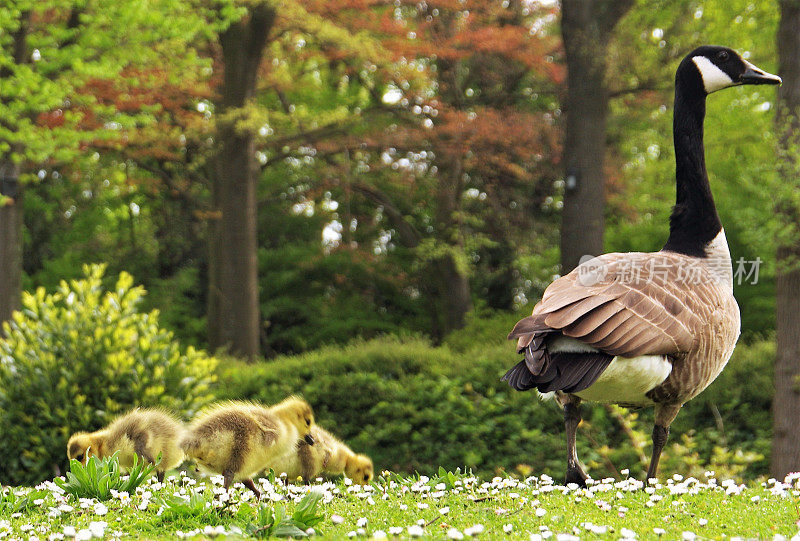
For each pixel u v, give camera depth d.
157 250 34.44
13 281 18.14
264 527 4.55
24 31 16.62
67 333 9.96
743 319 18.16
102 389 9.66
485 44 23.34
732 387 12.71
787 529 4.54
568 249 15.64
